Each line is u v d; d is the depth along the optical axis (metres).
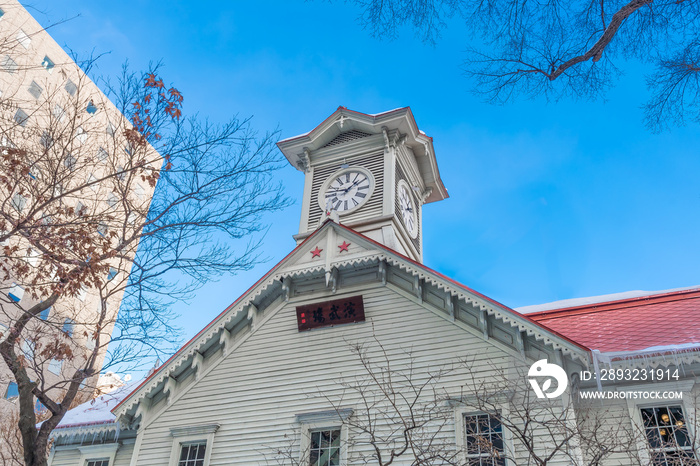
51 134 12.81
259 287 18.41
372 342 16.48
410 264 17.03
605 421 13.20
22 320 11.90
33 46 39.25
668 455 12.28
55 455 18.41
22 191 11.68
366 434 14.76
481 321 15.52
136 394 17.69
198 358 18.09
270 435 15.89
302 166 26.59
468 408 14.35
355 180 24.56
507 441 13.49
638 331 15.33
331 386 16.11
